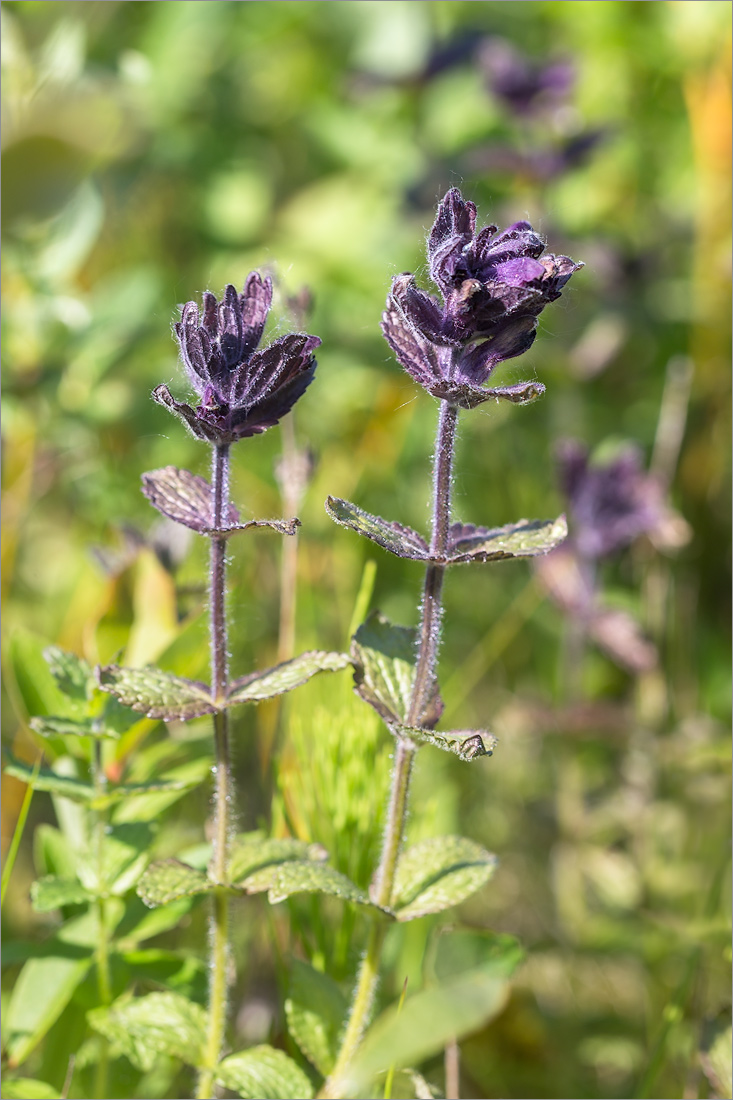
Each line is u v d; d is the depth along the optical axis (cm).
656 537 76
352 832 62
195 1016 60
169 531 67
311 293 68
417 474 93
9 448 77
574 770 75
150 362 87
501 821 76
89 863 62
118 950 62
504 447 95
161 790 60
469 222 56
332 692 67
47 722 60
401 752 58
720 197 99
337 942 63
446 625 84
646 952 71
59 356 80
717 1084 62
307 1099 59
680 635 83
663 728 77
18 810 70
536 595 86
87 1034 62
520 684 86
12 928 69
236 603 74
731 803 74
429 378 56
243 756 71
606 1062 69
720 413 93
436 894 59
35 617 80
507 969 61
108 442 86
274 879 57
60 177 67
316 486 82
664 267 101
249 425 57
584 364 98
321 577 79
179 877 59
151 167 101
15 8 68
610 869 76
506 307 55
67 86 68
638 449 85
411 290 55
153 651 65
